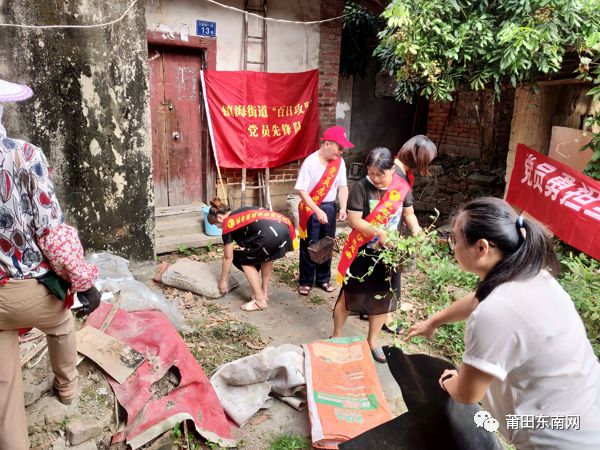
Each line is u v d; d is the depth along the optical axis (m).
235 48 5.80
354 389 2.90
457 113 8.58
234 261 4.19
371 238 3.07
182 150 5.82
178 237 5.57
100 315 3.03
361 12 7.78
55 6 3.46
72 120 3.68
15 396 1.92
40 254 1.83
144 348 2.81
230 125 5.86
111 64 3.79
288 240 4.02
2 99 1.72
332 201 4.39
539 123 5.90
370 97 8.88
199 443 2.53
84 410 2.31
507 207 1.51
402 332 3.90
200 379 2.69
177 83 5.60
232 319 3.96
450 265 3.96
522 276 1.44
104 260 3.87
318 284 4.71
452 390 1.59
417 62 4.94
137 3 3.83
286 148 6.28
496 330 1.40
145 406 2.44
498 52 4.68
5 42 3.32
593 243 4.64
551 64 4.57
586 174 5.01
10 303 1.79
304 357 3.08
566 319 1.44
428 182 8.06
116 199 4.04
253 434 2.70
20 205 1.73
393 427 1.80
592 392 1.49
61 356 2.14
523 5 4.49
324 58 6.48
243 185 6.17
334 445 2.57
